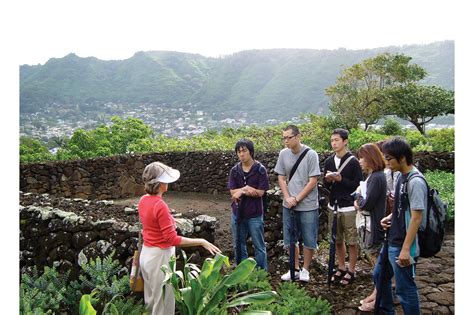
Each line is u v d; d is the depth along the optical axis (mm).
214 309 3352
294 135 4633
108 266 3859
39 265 4676
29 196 5957
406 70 25422
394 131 22484
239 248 4734
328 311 3938
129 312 3557
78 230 4414
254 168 4660
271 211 5816
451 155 10180
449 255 5699
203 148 17031
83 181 11219
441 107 24391
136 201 11414
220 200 11312
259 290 4316
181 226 4262
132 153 12555
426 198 3209
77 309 3855
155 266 3281
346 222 4652
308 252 4777
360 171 4617
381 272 3562
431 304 4176
